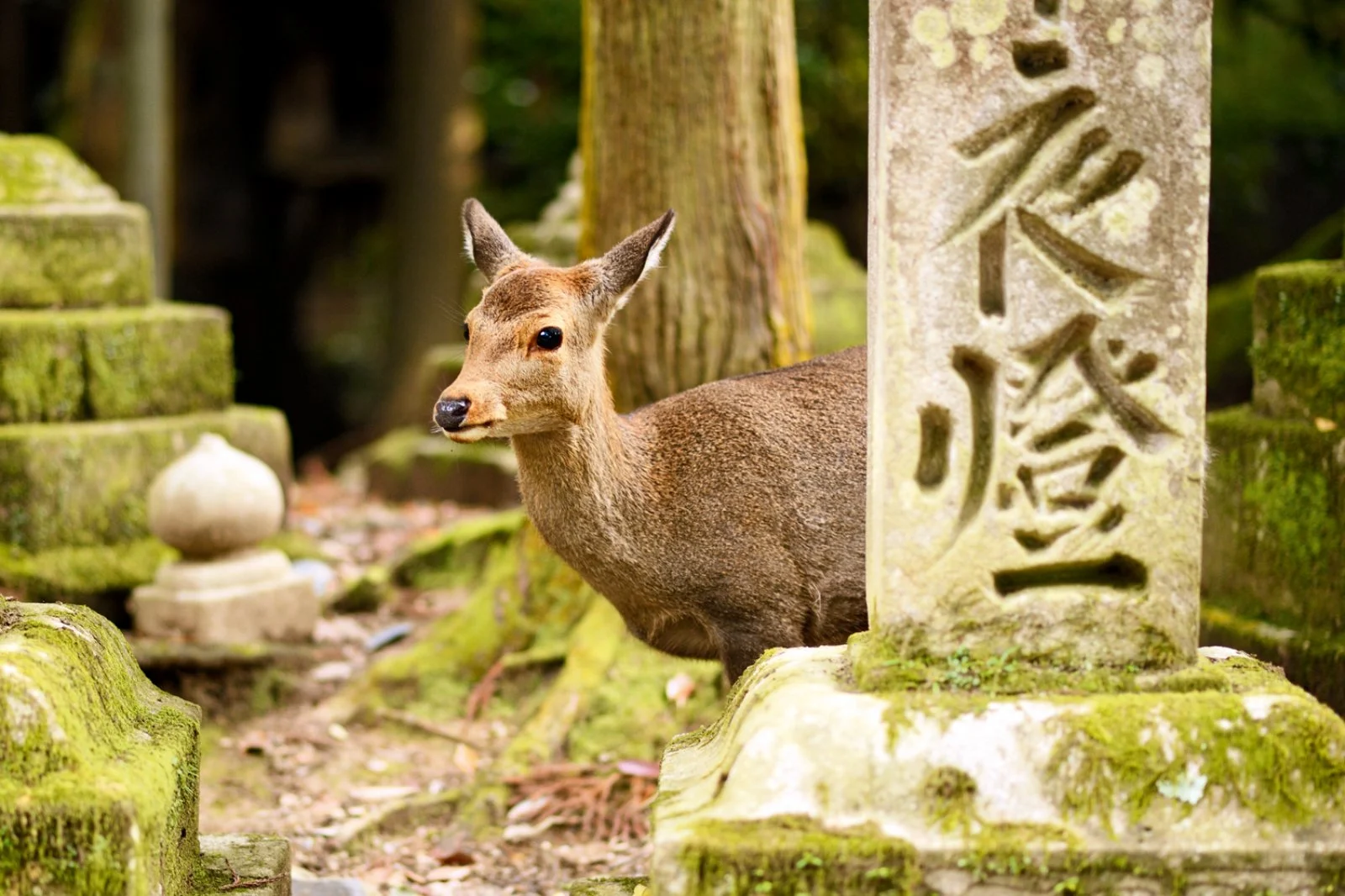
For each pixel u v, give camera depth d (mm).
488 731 9266
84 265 11047
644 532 7227
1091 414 5004
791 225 9641
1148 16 4918
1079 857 4656
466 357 6867
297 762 8969
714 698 8945
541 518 7254
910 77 4914
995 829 4707
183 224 26922
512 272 7012
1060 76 4922
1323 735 4801
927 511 5012
